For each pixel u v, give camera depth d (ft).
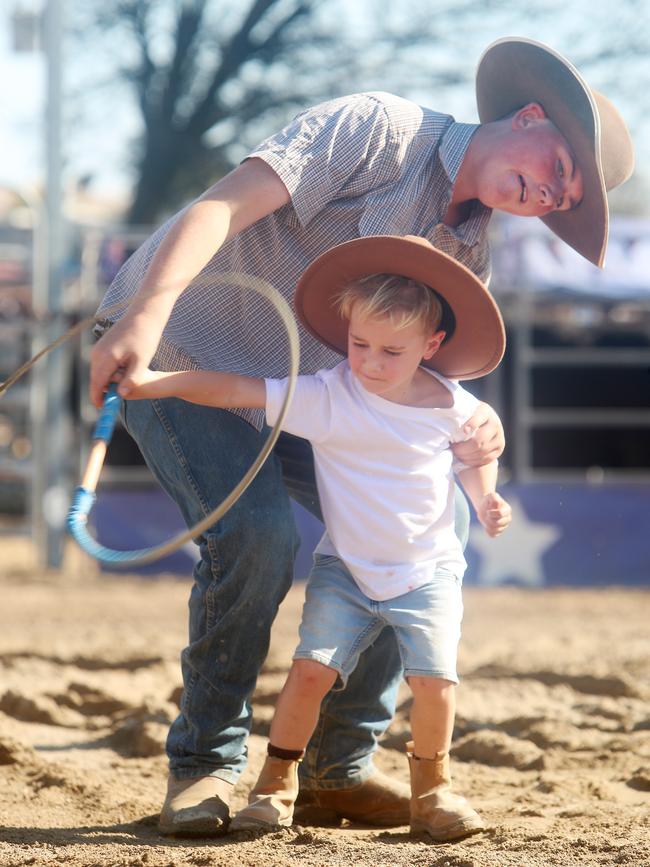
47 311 114.93
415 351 31.63
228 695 33.06
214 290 33.53
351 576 32.81
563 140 32.81
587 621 88.17
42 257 117.80
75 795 38.34
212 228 30.55
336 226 32.99
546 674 61.26
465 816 32.50
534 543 109.81
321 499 32.91
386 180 32.63
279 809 33.14
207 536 32.42
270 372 33.94
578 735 47.96
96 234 114.52
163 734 47.62
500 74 34.06
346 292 31.63
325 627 32.27
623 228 111.24
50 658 66.23
